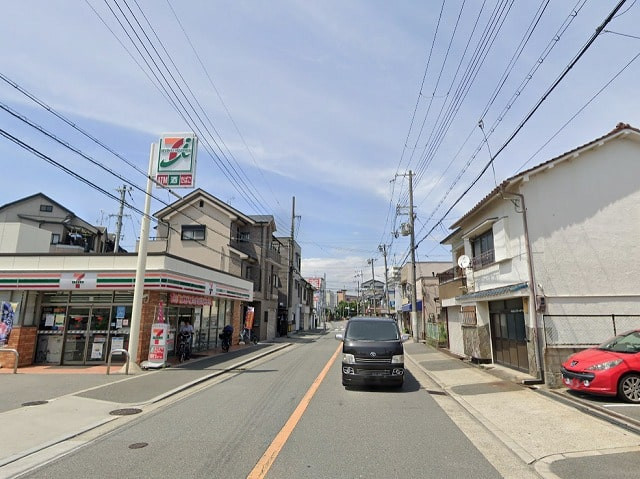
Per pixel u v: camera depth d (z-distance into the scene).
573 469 5.10
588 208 11.68
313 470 5.01
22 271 15.10
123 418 7.74
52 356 15.12
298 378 12.35
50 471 5.06
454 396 9.90
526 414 7.88
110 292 15.45
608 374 8.33
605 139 11.76
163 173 14.89
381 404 8.80
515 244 12.24
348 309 110.69
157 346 14.16
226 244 29.59
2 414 7.89
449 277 21.55
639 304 11.09
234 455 5.54
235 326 25.70
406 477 4.82
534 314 11.12
